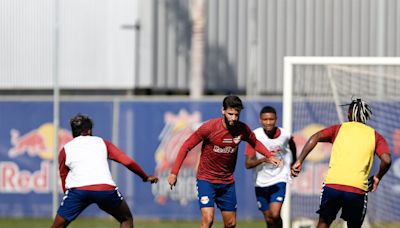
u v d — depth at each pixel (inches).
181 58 4037.9
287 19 4052.7
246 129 1637.6
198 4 3784.5
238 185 2847.0
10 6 4079.7
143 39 4010.8
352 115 1596.9
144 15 4013.3
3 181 2987.2
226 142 1624.0
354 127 1573.6
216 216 2891.2
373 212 2409.0
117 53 4018.2
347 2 4033.0
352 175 1528.1
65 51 4030.5
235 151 1644.9
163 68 4037.9
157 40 4040.4
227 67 4065.0
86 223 2721.5
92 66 4025.6
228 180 1669.5
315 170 2645.2
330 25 4040.4
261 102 2864.2
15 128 2997.0
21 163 2982.3
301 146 2566.4
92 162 1523.1
